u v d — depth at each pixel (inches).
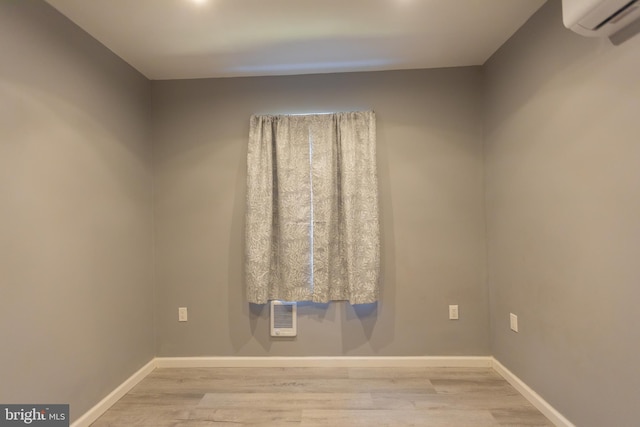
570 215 64.7
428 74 100.7
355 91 101.4
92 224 76.4
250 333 101.9
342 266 100.1
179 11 69.6
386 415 75.1
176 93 102.8
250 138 99.2
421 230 101.0
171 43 82.4
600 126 57.2
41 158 63.0
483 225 100.1
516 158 82.7
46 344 63.2
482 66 99.5
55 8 66.7
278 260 100.7
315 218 98.8
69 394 68.5
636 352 51.6
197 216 103.0
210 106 102.7
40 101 63.1
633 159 51.4
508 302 88.4
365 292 97.0
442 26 78.4
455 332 100.4
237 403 80.9
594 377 59.6
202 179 103.0
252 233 97.9
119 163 87.0
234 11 70.2
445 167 100.7
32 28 61.4
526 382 81.0
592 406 60.1
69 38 70.7
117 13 69.4
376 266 97.0
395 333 100.8
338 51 89.1
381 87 101.2
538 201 74.4
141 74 98.2
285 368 100.3
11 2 57.2
